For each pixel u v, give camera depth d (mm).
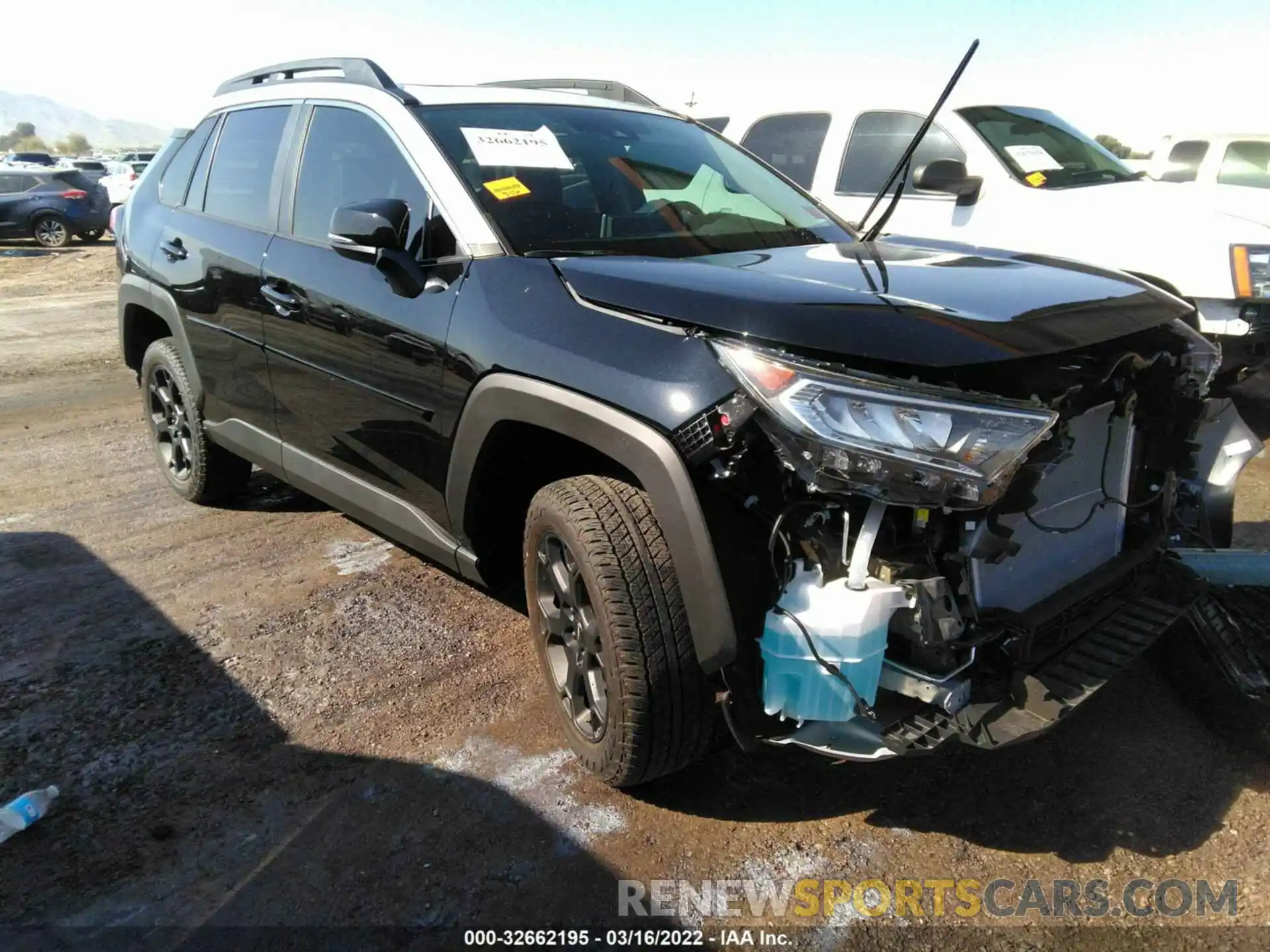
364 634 3447
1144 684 3021
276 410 3680
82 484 5141
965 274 2502
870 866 2297
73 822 2457
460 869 2299
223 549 4230
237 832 2424
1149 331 2502
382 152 3146
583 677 2512
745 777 2611
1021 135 6270
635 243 2867
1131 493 2723
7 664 3246
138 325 4840
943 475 1864
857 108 6738
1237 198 6012
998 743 2020
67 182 19469
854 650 1966
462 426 2648
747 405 1979
